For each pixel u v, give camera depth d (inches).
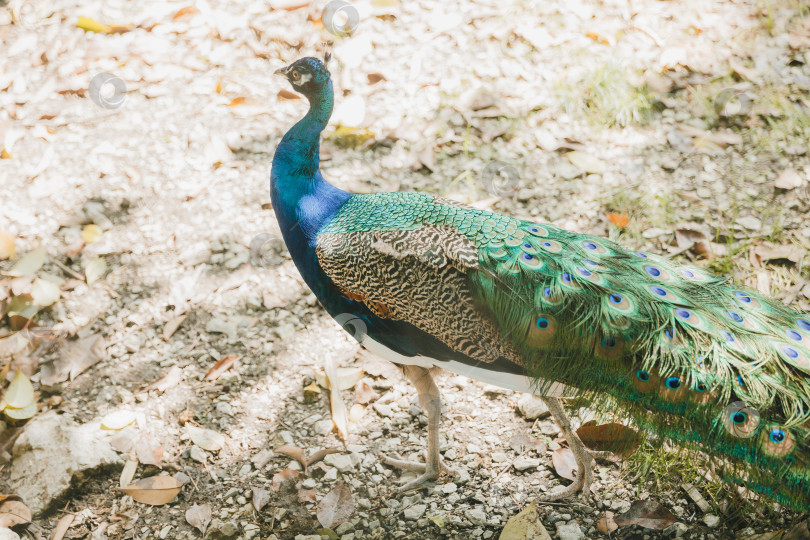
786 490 105.1
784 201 176.4
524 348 113.5
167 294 165.5
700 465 114.8
